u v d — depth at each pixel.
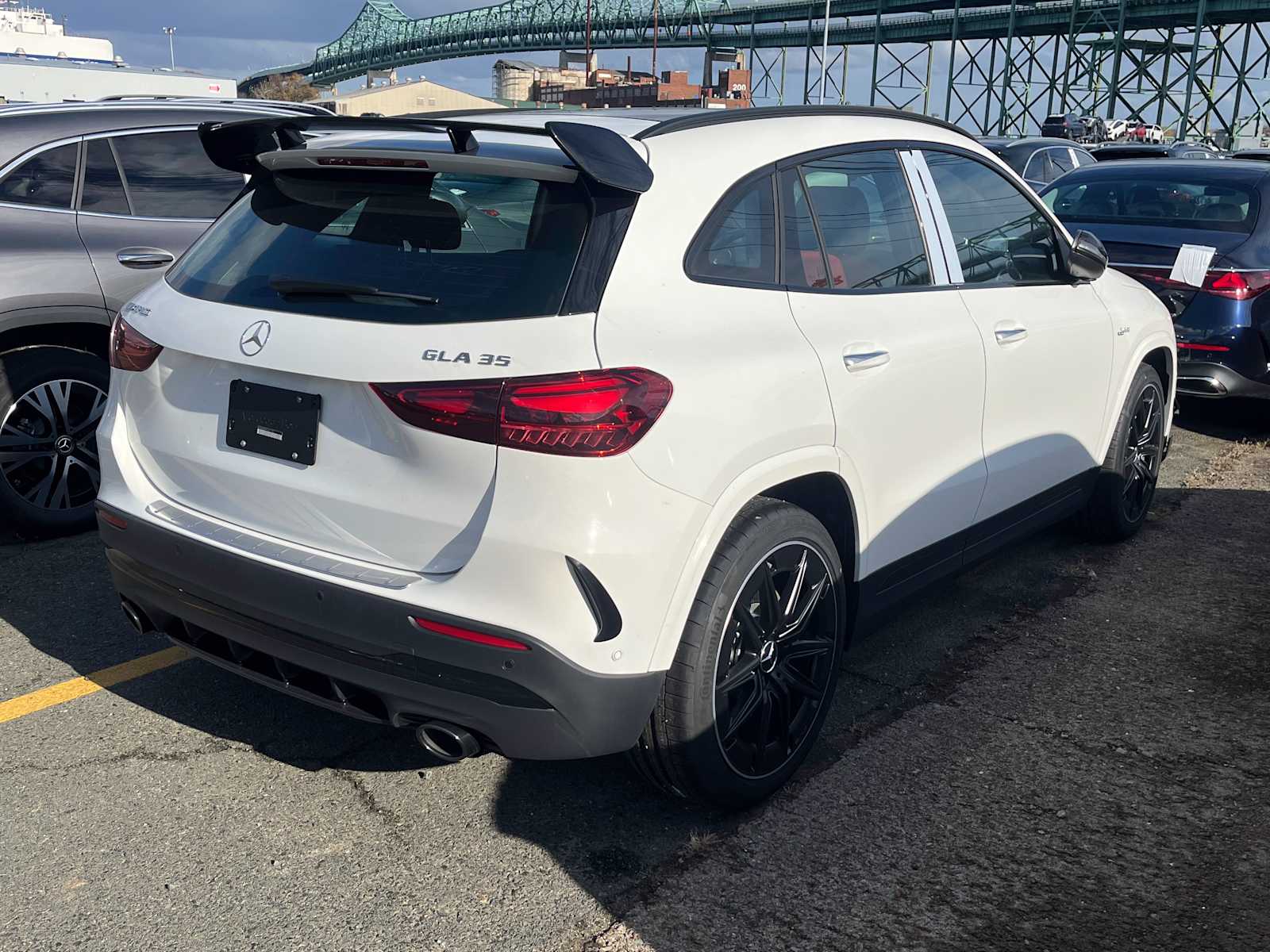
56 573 4.27
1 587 4.12
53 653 3.62
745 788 2.74
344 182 2.67
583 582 2.26
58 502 4.61
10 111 4.56
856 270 3.02
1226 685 3.56
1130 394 4.50
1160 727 3.29
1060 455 4.02
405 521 2.36
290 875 2.54
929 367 3.13
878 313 3.01
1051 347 3.79
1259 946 2.37
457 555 2.32
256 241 2.72
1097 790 2.95
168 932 2.35
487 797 2.87
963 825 2.78
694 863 2.61
